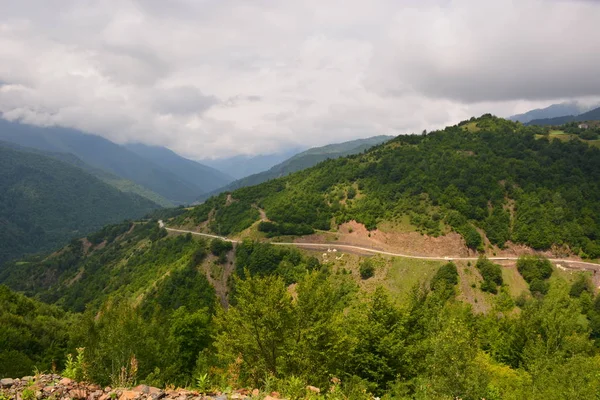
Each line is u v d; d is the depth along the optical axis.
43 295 139.12
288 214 131.88
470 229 111.06
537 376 23.25
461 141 160.88
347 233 121.31
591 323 70.31
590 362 24.80
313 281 19.30
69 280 148.38
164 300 94.38
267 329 16.53
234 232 132.12
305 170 187.12
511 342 41.03
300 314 17.47
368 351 22.22
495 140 158.88
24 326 43.97
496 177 130.50
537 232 110.50
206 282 100.19
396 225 118.06
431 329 25.86
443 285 56.09
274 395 11.30
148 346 26.00
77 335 26.08
